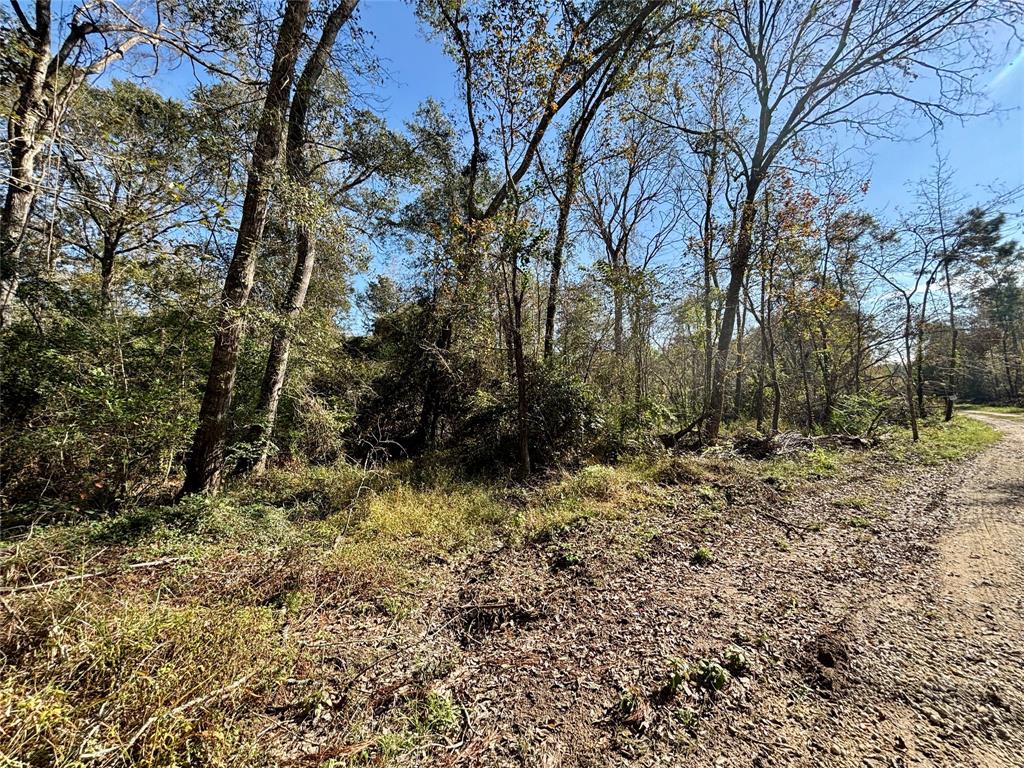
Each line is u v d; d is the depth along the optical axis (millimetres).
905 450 11141
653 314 12609
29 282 6074
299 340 8859
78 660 2273
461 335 11164
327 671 2936
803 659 3006
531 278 9227
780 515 6242
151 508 5465
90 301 6770
